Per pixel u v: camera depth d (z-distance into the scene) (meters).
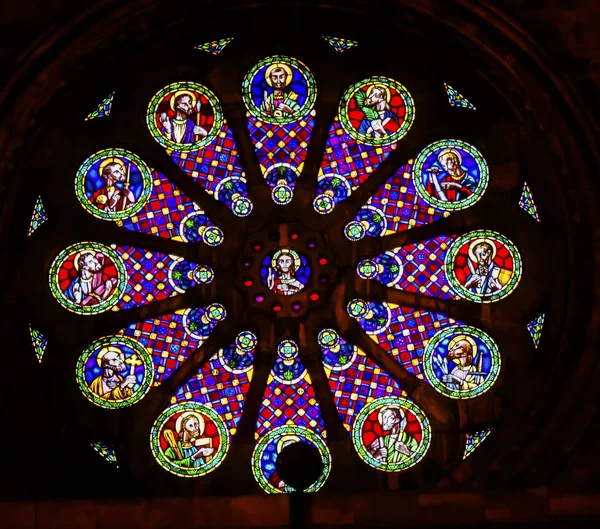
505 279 17.48
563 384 16.08
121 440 16.53
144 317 17.27
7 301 16.83
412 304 17.36
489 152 17.95
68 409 16.62
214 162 18.19
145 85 18.34
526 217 17.56
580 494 15.19
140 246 17.62
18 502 15.16
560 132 16.97
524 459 15.84
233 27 18.47
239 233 17.77
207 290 17.48
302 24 18.48
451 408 16.75
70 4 17.45
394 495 15.25
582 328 16.27
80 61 17.52
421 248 17.72
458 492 15.26
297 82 18.55
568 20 17.41
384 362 17.08
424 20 17.84
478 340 17.20
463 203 17.89
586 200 16.72
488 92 17.89
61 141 17.83
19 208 17.30
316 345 17.22
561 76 17.11
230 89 18.42
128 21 17.75
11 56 17.16
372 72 18.48
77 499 15.24
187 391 17.02
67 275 17.44
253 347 17.27
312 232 17.77
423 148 18.14
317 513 15.12
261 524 15.13
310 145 18.12
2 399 16.20
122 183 17.97
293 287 17.55
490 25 17.48
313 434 16.75
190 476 16.48
